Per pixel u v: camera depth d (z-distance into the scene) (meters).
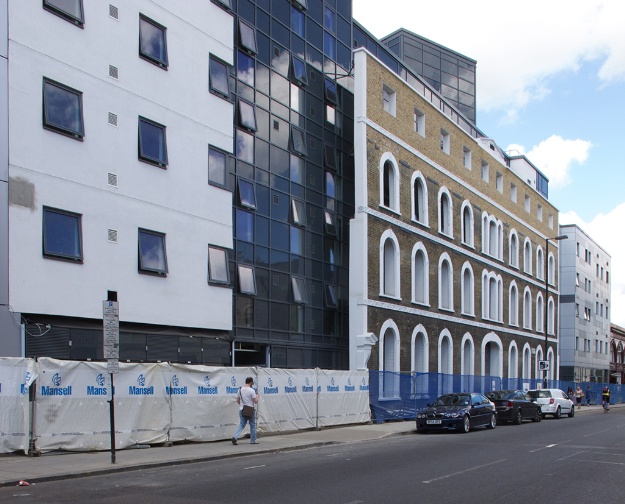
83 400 14.58
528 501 10.20
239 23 25.00
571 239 70.19
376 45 35.69
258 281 24.91
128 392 15.52
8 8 16.41
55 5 17.59
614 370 84.62
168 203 20.66
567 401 37.28
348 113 31.97
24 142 16.52
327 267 29.30
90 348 17.84
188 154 21.58
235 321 23.50
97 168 18.44
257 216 25.17
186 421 16.95
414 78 38.97
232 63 24.02
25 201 16.42
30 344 16.31
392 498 10.24
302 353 27.12
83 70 18.28
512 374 48.31
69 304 17.28
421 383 29.75
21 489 10.66
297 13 28.77
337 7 31.89
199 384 17.42
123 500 9.77
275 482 11.69
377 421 25.97
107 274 18.44
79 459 13.50
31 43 16.92
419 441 20.28
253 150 25.28
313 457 15.65
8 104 16.22
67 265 17.33
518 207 51.44
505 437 21.91
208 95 22.62
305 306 27.52
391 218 31.86
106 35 19.05
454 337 38.41
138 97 19.94
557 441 20.44
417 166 35.00
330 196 29.95
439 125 38.03
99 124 18.62
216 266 22.36
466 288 41.53
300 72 28.53
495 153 48.09
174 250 20.73
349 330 29.20
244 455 15.74
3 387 13.59
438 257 36.91
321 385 22.69
